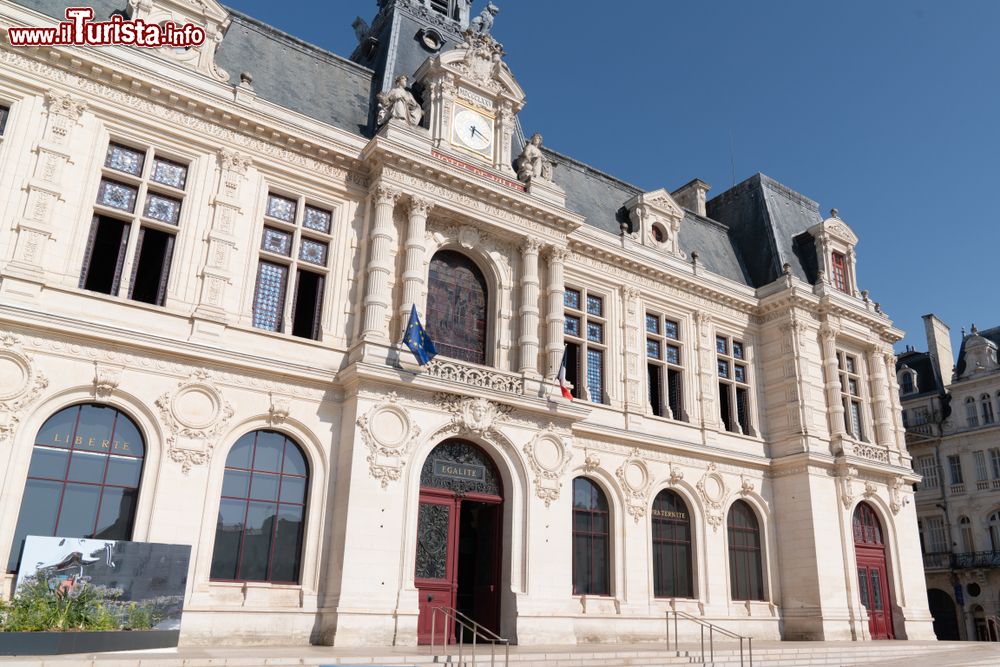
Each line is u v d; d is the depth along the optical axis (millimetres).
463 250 20891
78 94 16391
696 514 23672
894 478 27719
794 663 17891
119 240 17641
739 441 25688
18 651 11070
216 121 17969
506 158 21891
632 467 22641
